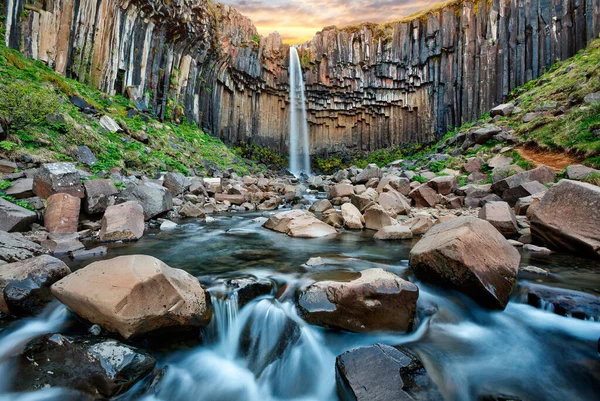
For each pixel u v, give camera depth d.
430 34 31.25
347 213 9.59
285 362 3.50
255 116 33.97
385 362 2.85
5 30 13.06
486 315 3.97
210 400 3.09
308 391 3.28
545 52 24.30
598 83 15.49
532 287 4.38
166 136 18.80
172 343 3.38
